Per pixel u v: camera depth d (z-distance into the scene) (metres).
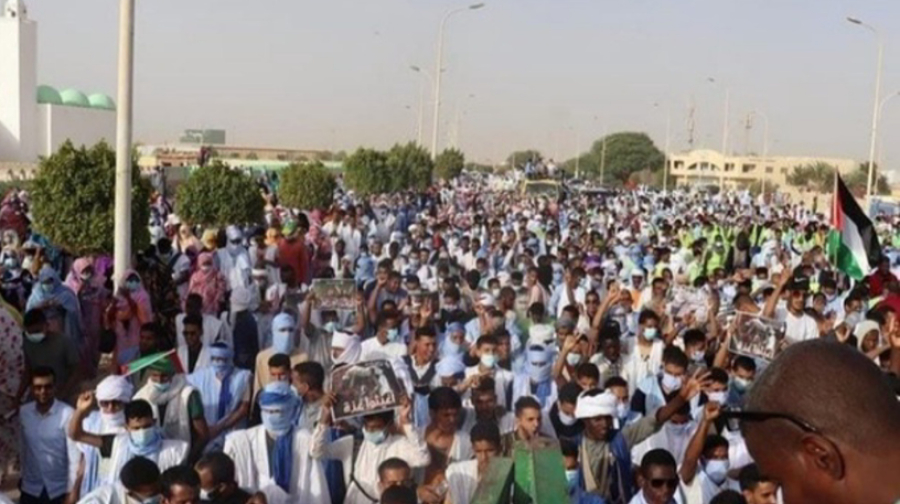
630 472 5.99
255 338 9.06
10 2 76.44
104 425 5.87
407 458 5.59
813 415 1.28
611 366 8.16
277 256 13.27
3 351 7.38
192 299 8.92
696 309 10.59
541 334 8.81
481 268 15.11
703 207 45.03
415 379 7.18
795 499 1.30
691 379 6.13
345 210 21.23
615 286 10.59
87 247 12.64
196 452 6.29
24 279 12.06
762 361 7.46
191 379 6.93
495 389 6.43
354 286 9.02
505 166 124.69
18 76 76.69
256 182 24.00
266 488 5.53
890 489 1.23
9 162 76.00
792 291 10.22
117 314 9.96
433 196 42.84
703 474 5.58
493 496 2.71
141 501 4.96
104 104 84.75
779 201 56.62
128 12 11.15
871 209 34.56
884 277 11.86
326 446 5.64
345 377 5.52
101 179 12.73
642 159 113.25
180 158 73.50
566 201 44.19
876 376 1.31
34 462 6.20
